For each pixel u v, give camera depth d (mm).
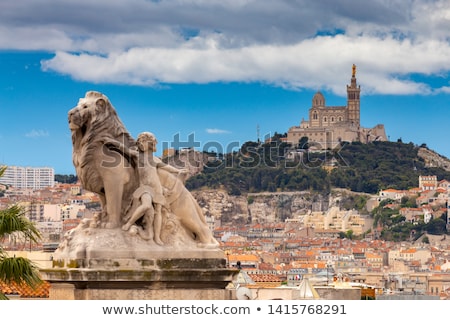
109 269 17281
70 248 17500
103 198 17969
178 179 18016
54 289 17719
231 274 17812
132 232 17531
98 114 17828
